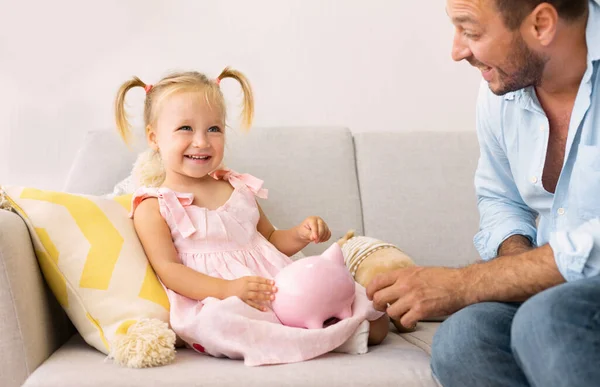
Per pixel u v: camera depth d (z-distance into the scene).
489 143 1.60
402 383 1.22
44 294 1.43
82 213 1.45
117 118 1.71
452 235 1.97
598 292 1.00
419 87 2.39
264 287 1.39
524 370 1.06
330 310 1.38
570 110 1.41
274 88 2.34
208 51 2.32
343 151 2.04
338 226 1.94
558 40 1.30
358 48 2.37
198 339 1.35
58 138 2.29
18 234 1.33
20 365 1.29
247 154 1.97
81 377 1.20
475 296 1.24
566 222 1.37
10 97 2.28
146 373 1.22
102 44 2.30
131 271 1.43
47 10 2.29
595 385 0.94
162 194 1.52
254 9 2.33
